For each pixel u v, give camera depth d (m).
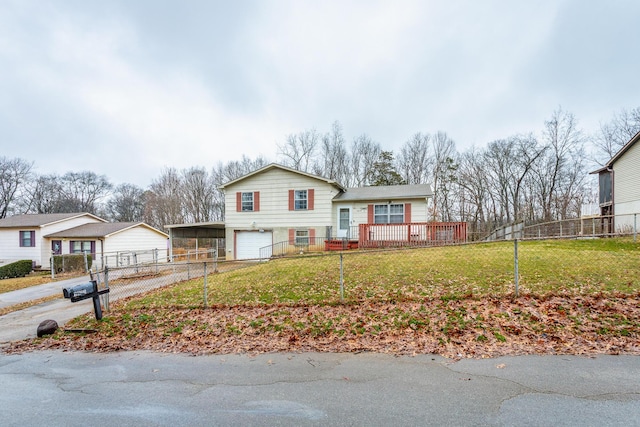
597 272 6.64
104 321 6.28
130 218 52.56
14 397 3.29
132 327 5.83
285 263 10.74
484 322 4.76
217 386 3.41
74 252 21.91
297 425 2.60
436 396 2.99
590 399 2.82
